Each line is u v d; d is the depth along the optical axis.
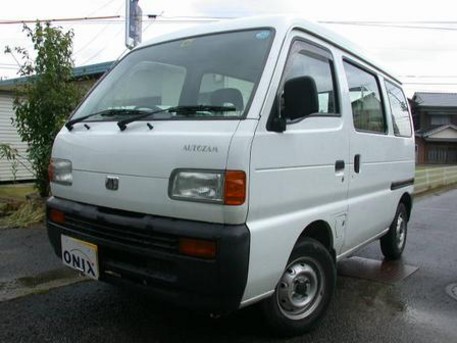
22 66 7.50
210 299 2.68
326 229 3.60
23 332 3.36
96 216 3.10
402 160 5.31
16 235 6.26
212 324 3.56
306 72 3.35
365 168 4.15
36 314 3.70
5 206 7.58
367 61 4.50
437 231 7.94
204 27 3.66
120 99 3.60
